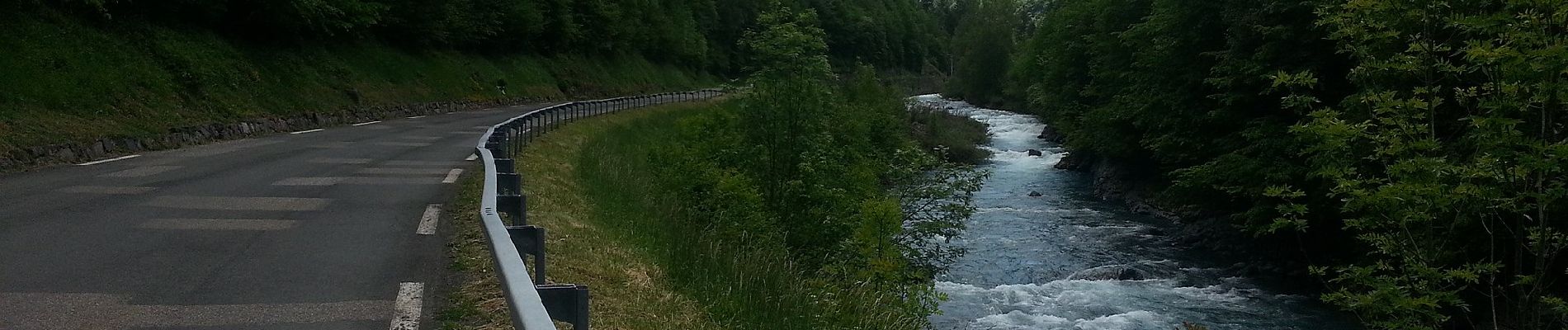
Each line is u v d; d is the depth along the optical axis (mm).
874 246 11172
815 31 13766
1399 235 7484
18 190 10938
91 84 19438
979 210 23578
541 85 52688
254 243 7801
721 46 94875
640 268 7617
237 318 5457
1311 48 15578
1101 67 28703
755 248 11094
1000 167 34531
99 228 8359
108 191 10992
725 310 7035
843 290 9805
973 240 19375
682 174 15516
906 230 13484
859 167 14734
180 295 5949
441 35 42188
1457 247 9367
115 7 23453
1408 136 6781
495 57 50594
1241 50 17234
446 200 10719
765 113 13828
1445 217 7375
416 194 11180
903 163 15367
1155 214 23141
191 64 24141
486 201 5746
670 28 79125
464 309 5734
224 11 27484
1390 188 6695
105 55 21266
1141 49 22578
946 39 141875
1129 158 26234
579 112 31734
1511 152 6145
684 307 6703
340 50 34094
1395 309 7191
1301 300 14789
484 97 43406
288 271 6711
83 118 17719
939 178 14719
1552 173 6512
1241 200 18281
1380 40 6922
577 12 61906
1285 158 15562
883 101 33625
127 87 20672
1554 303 6875
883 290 10539
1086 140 29625
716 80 90938
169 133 18578
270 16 28531
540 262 5051
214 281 6355
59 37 20375
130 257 7070
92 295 5883
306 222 8938
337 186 11773
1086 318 13539
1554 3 5691
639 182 14805
